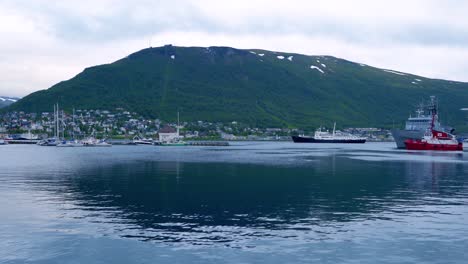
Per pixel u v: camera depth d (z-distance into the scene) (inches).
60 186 2541.8
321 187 2541.8
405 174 3314.5
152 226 1546.5
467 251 1289.4
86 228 1520.7
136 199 2085.4
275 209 1847.9
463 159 5147.6
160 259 1218.0
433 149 7440.9
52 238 1405.0
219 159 5012.3
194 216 1704.0
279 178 2992.1
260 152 6825.8
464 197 2187.5
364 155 5989.2
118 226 1544.0
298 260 1208.8
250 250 1286.9
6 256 1245.1
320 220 1648.6
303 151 7234.3
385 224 1590.8
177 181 2792.8
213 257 1230.9
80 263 1193.4
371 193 2313.0
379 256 1243.8
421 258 1230.9
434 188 2524.6
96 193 2274.9
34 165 4072.3
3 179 2898.6
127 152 6811.0
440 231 1497.3
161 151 7160.4
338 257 1233.4
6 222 1605.6
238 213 1764.3
